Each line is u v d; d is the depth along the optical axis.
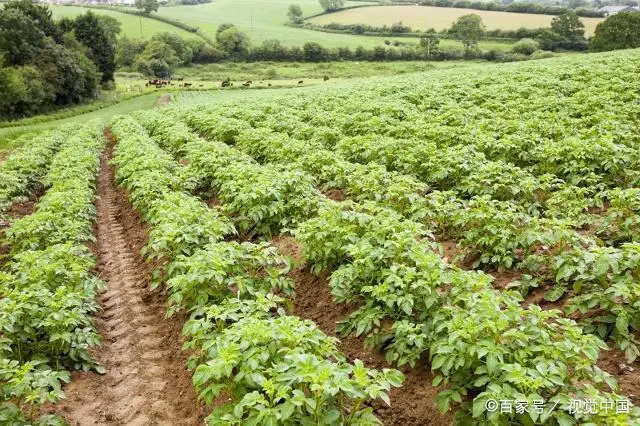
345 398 5.34
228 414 4.59
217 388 5.10
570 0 158.00
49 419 5.64
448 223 9.63
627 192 8.30
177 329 8.23
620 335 6.08
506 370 4.63
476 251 8.55
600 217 8.88
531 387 4.39
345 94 28.86
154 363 7.50
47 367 6.70
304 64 97.00
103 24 107.44
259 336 5.24
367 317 6.55
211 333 6.11
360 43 103.94
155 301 9.44
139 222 14.30
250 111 25.62
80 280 8.60
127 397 6.73
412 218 9.27
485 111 18.53
